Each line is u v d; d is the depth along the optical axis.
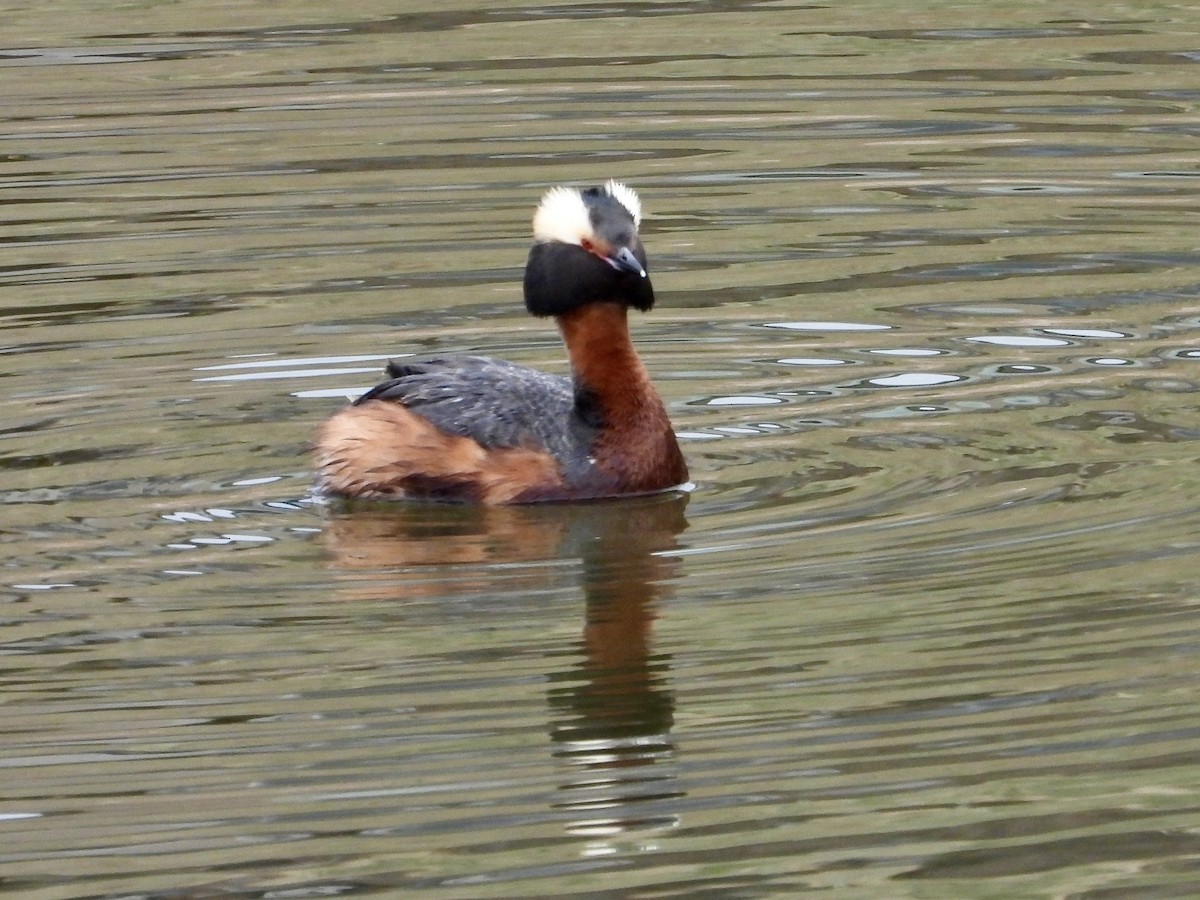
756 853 9.44
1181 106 24.17
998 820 9.65
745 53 26.72
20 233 20.94
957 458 14.81
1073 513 13.51
